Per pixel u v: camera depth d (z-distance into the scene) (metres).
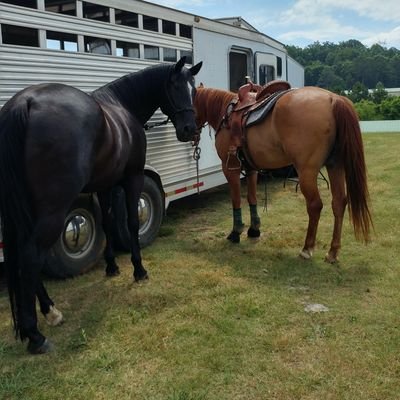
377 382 2.65
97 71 4.47
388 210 6.22
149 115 4.45
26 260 2.83
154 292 3.94
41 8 3.86
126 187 4.10
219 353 2.99
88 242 4.49
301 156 4.16
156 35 5.24
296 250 4.92
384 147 13.62
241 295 3.82
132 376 2.79
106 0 4.50
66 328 3.38
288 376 2.73
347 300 3.70
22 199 2.78
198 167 6.23
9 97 3.65
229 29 6.72
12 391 2.67
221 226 6.06
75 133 2.93
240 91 4.97
